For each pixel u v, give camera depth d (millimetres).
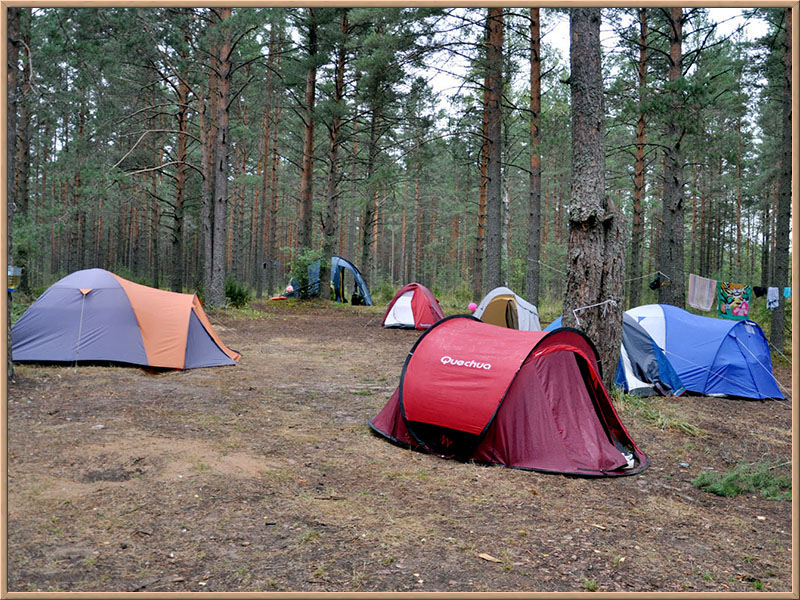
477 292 24797
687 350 11086
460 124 18406
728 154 13258
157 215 30344
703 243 33844
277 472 5312
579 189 8672
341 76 23672
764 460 6930
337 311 23391
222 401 7988
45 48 12945
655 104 11711
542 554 4004
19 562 3359
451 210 38719
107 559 3500
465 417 6293
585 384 6941
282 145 35219
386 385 9867
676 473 6410
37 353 9594
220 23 15109
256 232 41219
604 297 8688
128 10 12625
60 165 16812
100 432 6070
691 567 3975
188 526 4051
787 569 4020
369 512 4570
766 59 16938
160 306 10547
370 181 20938
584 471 5996
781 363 14305
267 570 3514
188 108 21172
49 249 35438
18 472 4746
